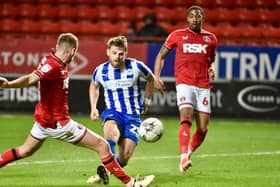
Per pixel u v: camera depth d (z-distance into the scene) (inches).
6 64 1843.0
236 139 1485.0
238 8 2363.4
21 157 856.9
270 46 1847.9
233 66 1844.2
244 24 2319.1
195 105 1031.6
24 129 1571.1
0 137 1446.9
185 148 974.4
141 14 2331.4
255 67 1846.7
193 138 1057.5
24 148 848.9
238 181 974.4
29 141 844.0
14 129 1568.7
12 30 2269.9
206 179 989.2
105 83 941.2
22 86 784.9
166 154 1256.8
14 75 1843.0
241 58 1845.5
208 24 2313.0
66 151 1259.8
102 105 1793.8
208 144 1397.6
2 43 1841.8
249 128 1692.9
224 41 2021.4
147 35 1939.0
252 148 1349.7
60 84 810.8
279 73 1851.6
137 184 836.0
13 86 774.5
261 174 1041.5
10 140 1407.5
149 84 959.6
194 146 1056.2
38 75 789.9
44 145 1331.2
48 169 1062.4
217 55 1839.3
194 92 1024.9
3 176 994.7
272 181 979.3
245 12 2343.8
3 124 1647.4
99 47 1830.7
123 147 927.7
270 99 1846.7
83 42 1829.5
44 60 802.2
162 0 2373.3
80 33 2251.5
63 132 820.6
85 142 825.5
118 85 935.0
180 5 2368.4
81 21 2327.8
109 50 918.4
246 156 1240.2
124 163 938.7
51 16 2327.8
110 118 928.3
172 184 941.2
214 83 1841.8
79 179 973.2
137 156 1227.2
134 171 1064.2
